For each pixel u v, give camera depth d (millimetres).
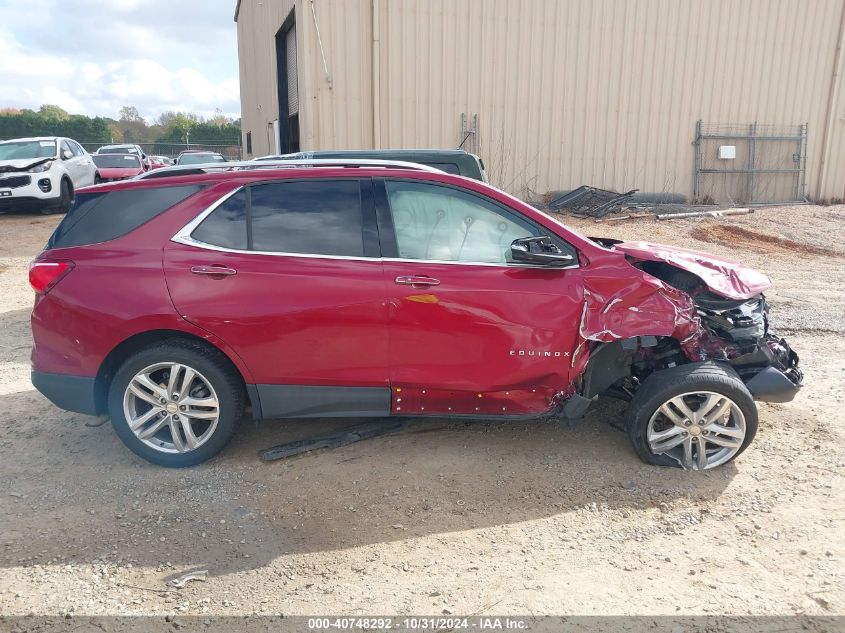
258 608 2893
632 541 3406
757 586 3045
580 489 3889
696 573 3143
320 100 14555
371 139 14977
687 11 16281
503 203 4062
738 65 16906
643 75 16359
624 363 4191
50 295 3928
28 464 4152
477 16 15133
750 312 4434
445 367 3951
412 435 4582
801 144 17781
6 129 49625
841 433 4633
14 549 3281
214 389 3963
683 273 4566
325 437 4438
